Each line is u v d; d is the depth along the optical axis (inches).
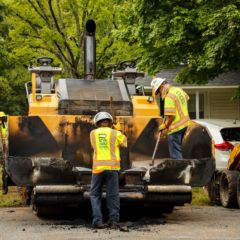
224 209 603.8
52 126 507.5
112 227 455.8
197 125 527.2
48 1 1112.2
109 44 1146.0
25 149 498.6
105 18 1131.3
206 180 491.2
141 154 530.9
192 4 789.2
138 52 1089.4
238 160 608.1
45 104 524.7
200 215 546.9
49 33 1106.7
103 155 460.1
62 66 1172.5
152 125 534.9
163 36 805.2
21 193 639.1
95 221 456.4
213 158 492.7
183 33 765.3
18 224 482.9
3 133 561.9
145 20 815.7
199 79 855.1
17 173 461.4
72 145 510.3
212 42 716.7
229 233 433.1
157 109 546.3
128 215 540.4
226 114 1273.4
